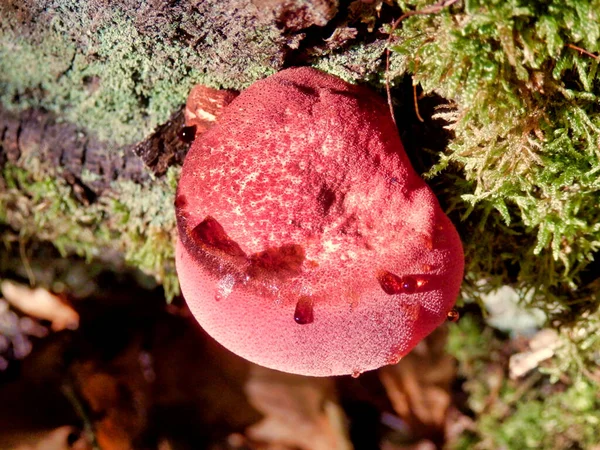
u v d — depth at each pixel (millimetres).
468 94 159
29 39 213
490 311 345
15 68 234
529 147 175
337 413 387
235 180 157
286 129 158
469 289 249
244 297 156
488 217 210
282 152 157
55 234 295
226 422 390
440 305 162
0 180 270
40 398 372
